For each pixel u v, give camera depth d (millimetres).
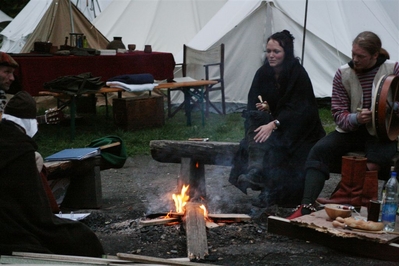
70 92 7598
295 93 4652
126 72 8914
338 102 4531
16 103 3797
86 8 14680
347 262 3576
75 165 4762
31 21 14180
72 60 8352
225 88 10188
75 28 10820
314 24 10227
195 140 4957
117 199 5242
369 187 4188
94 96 9875
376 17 10516
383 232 3637
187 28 11578
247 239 3965
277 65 4660
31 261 2768
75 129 8586
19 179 2945
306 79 4684
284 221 3955
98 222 4465
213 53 9883
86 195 4906
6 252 2893
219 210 4656
